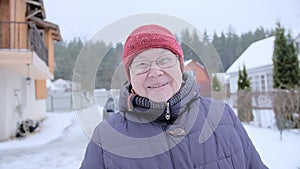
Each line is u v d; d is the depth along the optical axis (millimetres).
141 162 944
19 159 5715
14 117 8898
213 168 978
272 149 4957
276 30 11992
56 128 10906
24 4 11570
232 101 10359
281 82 11414
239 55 24766
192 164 962
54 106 22719
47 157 5840
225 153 1021
